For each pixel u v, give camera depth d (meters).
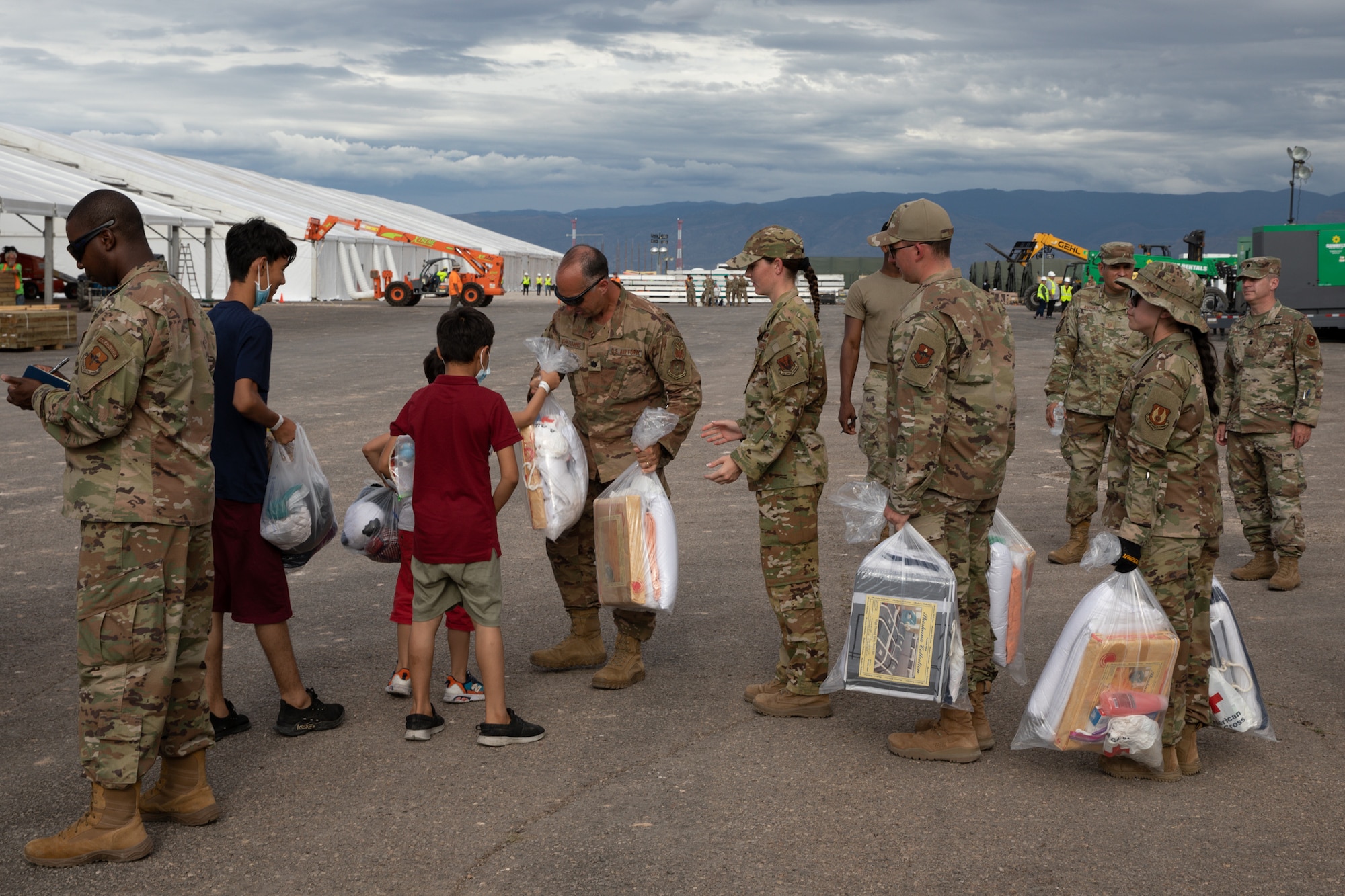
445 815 3.64
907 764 4.06
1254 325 6.43
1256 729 4.09
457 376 4.28
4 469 9.74
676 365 4.91
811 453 4.44
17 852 3.40
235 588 4.21
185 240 45.09
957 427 3.99
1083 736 3.76
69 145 54.00
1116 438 3.99
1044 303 40.91
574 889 3.15
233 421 4.13
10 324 21.41
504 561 7.07
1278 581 6.36
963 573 4.08
